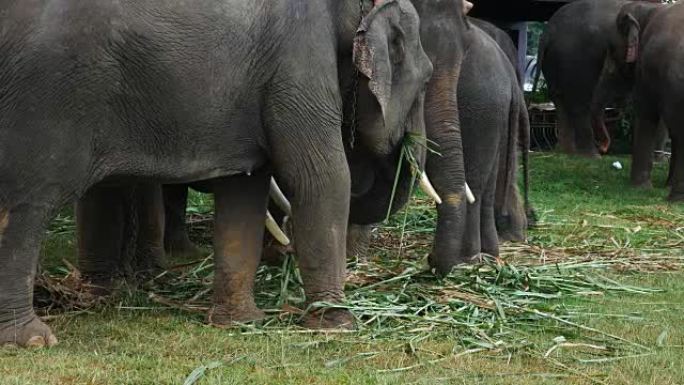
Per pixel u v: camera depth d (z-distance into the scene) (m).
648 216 12.52
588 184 15.78
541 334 6.40
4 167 5.50
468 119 8.75
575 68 19.53
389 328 6.31
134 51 5.65
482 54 8.94
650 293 7.93
